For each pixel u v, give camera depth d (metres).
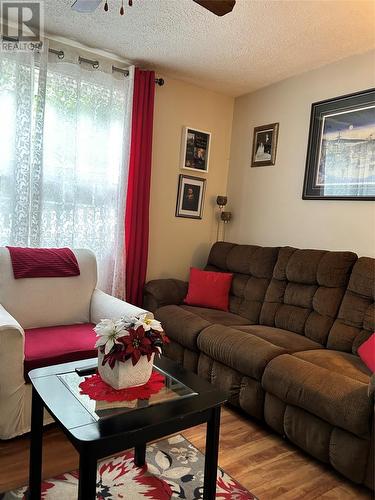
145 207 3.43
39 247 2.90
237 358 2.35
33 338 2.23
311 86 3.21
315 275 2.72
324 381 1.90
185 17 2.49
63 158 2.99
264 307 3.01
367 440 1.73
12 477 1.73
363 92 2.80
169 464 1.91
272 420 2.18
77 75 2.99
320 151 3.11
